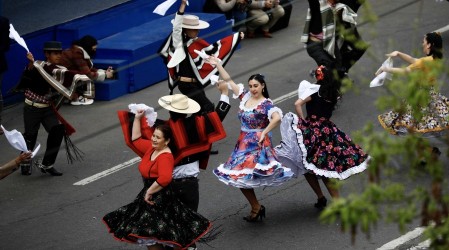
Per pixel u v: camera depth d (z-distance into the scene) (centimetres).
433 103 1409
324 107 1374
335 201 700
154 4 2391
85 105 2064
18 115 2016
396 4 2675
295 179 1573
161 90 2166
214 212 1457
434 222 743
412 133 754
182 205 1217
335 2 1875
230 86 1398
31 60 1628
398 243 1301
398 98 747
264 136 1336
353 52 1920
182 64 1738
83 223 1447
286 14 2617
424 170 780
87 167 1692
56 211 1499
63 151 1772
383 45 2234
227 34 2434
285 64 2302
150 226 1186
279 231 1372
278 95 2058
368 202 699
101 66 2125
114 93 2102
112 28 2262
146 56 2175
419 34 2402
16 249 1361
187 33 1744
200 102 1744
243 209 1463
